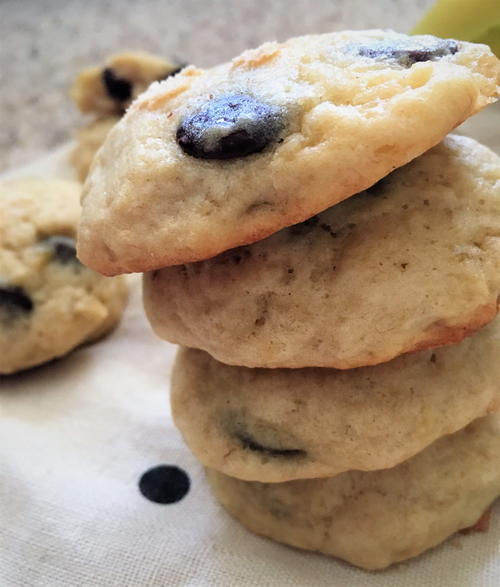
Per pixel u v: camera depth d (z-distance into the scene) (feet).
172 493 0.57
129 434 0.62
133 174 0.41
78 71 1.25
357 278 0.42
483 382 0.47
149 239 0.40
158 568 0.51
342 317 0.42
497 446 0.53
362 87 0.40
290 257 0.43
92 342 0.75
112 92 0.98
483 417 0.53
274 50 0.44
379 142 0.37
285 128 0.39
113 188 0.42
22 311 0.69
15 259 0.70
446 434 0.49
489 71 0.41
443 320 0.42
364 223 0.43
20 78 1.27
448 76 0.39
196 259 0.40
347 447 0.47
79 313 0.70
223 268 0.45
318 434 0.47
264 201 0.39
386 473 0.52
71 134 1.12
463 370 0.47
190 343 0.47
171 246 0.40
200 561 0.52
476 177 0.45
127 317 0.78
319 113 0.39
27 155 1.07
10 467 0.58
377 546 0.51
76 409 0.65
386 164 0.38
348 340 0.42
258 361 0.44
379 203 0.44
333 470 0.48
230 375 0.51
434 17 0.59
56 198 0.76
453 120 0.39
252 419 0.49
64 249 0.72
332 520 0.52
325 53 0.43
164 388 0.68
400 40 0.44
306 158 0.38
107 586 0.51
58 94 1.21
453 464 0.52
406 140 0.38
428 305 0.42
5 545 0.54
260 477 0.50
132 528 0.54
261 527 0.53
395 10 1.20
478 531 0.53
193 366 0.54
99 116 1.02
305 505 0.52
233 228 0.39
